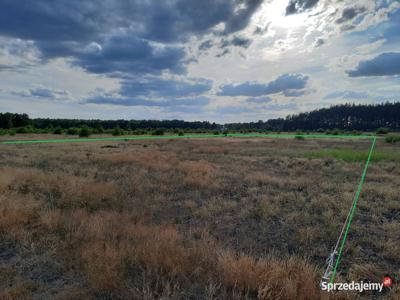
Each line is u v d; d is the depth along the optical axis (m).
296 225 4.72
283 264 3.02
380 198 6.50
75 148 19.33
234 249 3.70
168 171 10.06
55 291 2.62
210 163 12.41
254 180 8.45
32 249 3.38
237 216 5.24
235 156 16.02
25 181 7.04
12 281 2.76
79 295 2.50
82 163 11.61
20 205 4.81
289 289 2.45
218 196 6.70
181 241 3.74
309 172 10.03
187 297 2.50
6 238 3.75
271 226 4.71
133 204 5.62
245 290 2.62
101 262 2.86
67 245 3.43
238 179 8.80
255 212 5.29
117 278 2.66
